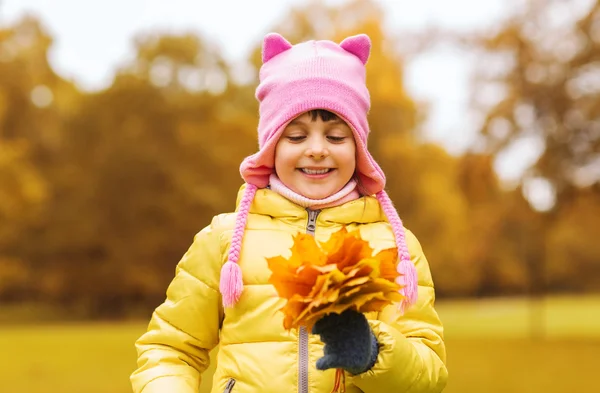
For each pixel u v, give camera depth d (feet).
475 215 78.84
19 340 69.87
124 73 110.93
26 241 110.93
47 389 35.53
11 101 117.60
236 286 8.64
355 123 9.16
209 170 109.50
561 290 197.47
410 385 8.01
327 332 7.07
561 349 60.34
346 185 9.42
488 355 55.06
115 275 109.40
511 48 70.49
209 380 33.53
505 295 164.25
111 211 108.88
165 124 109.50
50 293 114.32
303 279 6.90
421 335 8.96
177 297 9.29
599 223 77.36
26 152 111.86
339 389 8.38
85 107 111.04
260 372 8.51
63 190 110.63
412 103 102.42
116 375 41.29
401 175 105.60
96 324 104.01
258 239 9.05
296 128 9.18
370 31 101.50
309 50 9.46
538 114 70.18
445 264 127.65
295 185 9.23
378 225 9.42
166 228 108.47
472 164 71.61
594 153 69.31
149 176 107.86
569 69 69.21
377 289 6.86
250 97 114.32
